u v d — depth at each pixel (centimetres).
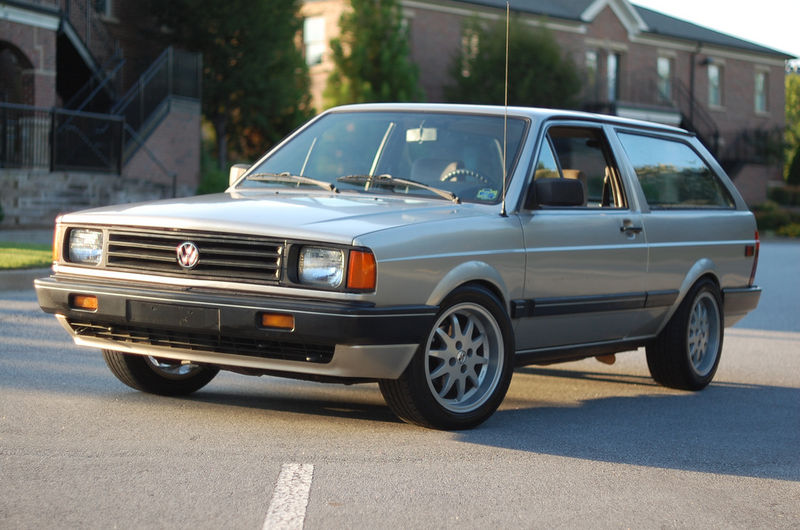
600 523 393
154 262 514
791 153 5012
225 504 393
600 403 663
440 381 538
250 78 2848
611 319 647
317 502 401
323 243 479
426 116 628
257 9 2819
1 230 1827
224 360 505
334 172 615
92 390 616
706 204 761
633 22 4172
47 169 2170
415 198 575
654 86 4269
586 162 652
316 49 3575
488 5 3697
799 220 4109
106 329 533
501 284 550
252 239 489
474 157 596
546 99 3366
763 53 4669
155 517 374
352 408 595
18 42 2177
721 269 750
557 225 594
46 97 2250
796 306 1355
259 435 511
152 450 471
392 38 3111
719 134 4388
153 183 2333
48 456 453
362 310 470
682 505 425
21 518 367
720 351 754
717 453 525
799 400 700
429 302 505
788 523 406
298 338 473
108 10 2772
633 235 656
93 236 533
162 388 606
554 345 614
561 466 479
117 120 2241
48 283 533
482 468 466
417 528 376
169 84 2520
